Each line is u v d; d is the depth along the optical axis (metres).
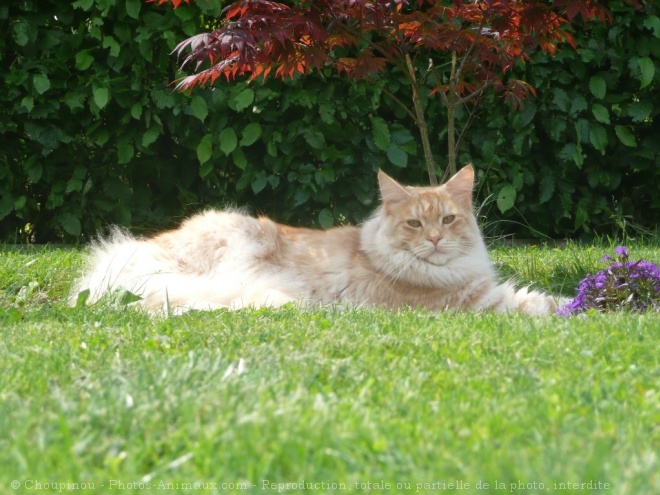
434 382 4.48
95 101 11.69
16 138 12.48
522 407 3.93
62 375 4.54
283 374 4.50
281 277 8.81
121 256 8.96
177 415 3.75
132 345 5.48
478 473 3.13
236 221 9.12
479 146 12.85
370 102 12.31
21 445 3.35
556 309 8.66
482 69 9.88
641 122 13.37
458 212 8.68
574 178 13.12
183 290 8.30
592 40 12.41
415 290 8.65
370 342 5.45
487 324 6.24
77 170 12.34
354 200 12.85
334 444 3.40
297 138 12.44
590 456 3.24
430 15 9.28
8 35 12.05
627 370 4.70
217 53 8.41
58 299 9.07
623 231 13.30
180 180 12.98
